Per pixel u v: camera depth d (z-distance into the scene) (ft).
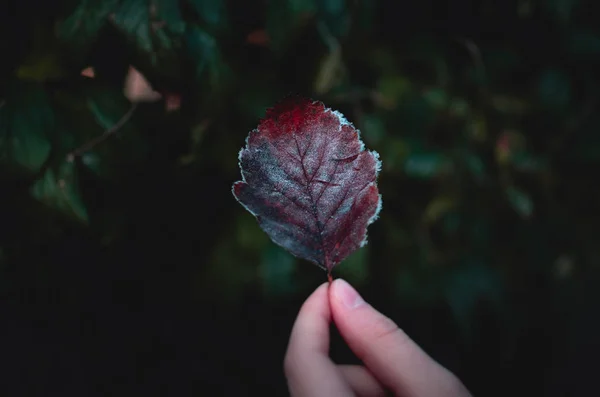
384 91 1.13
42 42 0.86
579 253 1.46
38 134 0.83
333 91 1.07
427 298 1.16
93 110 0.87
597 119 1.37
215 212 1.05
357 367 0.84
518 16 1.28
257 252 1.03
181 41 0.87
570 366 1.75
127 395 1.14
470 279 1.22
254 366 1.22
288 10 0.94
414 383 0.75
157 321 1.13
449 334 1.29
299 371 0.76
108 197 0.94
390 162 1.11
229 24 0.94
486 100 1.27
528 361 1.61
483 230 1.26
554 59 1.34
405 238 1.16
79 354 1.10
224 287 1.04
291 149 0.62
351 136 0.62
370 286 1.16
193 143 0.95
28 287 0.98
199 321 1.16
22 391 1.06
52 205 0.85
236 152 1.03
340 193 0.62
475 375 1.43
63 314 1.06
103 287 1.05
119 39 0.90
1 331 1.04
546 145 1.37
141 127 0.92
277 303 1.12
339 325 0.79
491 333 1.32
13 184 0.85
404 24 1.19
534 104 1.33
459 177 1.18
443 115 1.17
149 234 1.03
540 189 1.36
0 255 0.90
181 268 1.07
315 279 1.06
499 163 1.26
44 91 0.84
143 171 0.95
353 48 1.11
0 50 0.84
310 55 1.04
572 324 1.77
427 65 1.19
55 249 0.97
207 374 1.20
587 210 1.44
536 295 1.49
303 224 0.62
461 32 1.25
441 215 1.20
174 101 0.92
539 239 1.37
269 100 1.03
